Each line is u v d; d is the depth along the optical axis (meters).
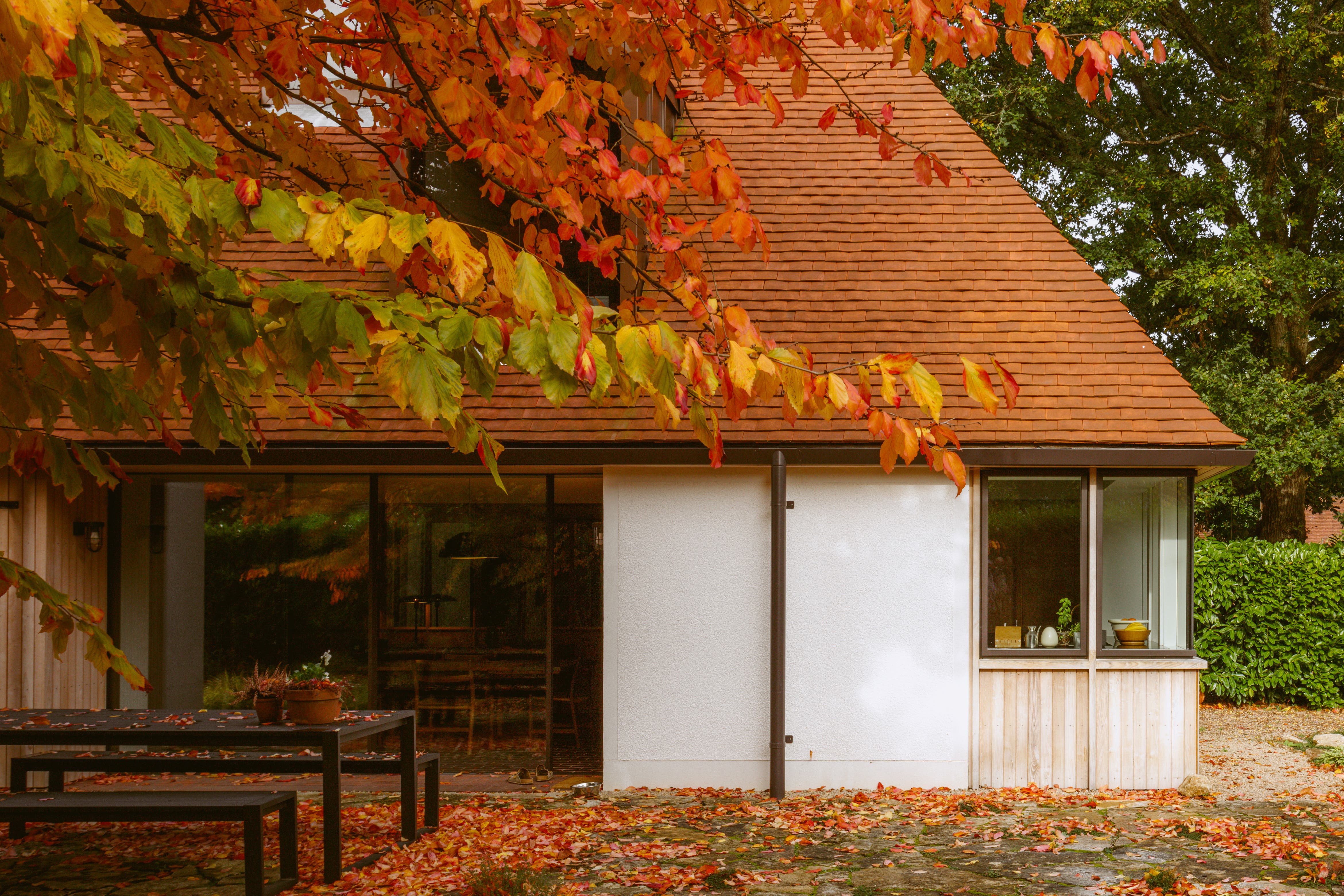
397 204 5.54
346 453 8.87
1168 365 9.36
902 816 7.82
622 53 5.14
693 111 11.50
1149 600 9.04
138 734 6.32
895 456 3.55
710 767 8.94
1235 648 13.66
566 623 10.77
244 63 5.38
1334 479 18.47
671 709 8.98
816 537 9.02
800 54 4.88
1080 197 18.28
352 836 7.38
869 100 11.53
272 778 9.57
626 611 9.05
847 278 10.08
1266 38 17.00
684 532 9.06
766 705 8.96
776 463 8.77
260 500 9.95
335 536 9.87
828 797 8.60
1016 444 8.77
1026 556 9.00
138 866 6.79
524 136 4.34
